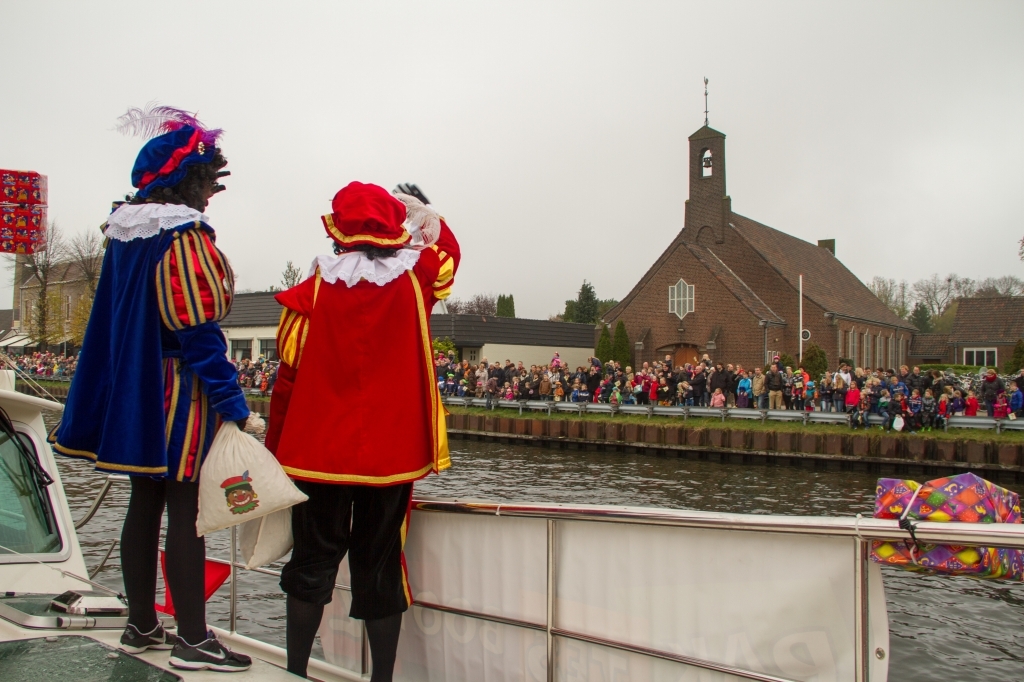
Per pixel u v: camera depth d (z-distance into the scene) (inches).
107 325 100.1
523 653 105.4
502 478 815.7
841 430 910.4
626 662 96.0
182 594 95.3
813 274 2006.6
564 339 1977.1
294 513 105.3
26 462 133.6
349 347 102.0
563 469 888.3
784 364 1389.0
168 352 96.4
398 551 107.3
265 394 1542.8
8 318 2662.4
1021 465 807.1
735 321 1669.5
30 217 150.7
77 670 80.2
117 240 98.8
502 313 3166.8
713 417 1019.3
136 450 92.9
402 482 101.7
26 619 100.6
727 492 724.7
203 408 97.3
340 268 103.0
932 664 302.2
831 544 83.1
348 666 119.6
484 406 1270.9
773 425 960.9
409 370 103.7
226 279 95.7
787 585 85.6
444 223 116.1
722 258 1851.6
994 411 865.5
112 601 112.7
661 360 1761.8
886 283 3597.4
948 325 3326.8
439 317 1785.2
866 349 2003.0
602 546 98.0
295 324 105.4
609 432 1076.5
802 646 84.7
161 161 98.4
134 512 98.9
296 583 104.7
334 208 108.0
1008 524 74.0
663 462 953.5
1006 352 2241.6
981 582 398.6
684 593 91.9
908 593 382.6
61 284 1884.8
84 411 99.8
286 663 111.0
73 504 465.4
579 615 99.8
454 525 111.8
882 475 844.0
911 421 880.3
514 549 106.1
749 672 87.6
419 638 116.2
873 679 81.6
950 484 83.4
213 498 93.2
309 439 101.5
